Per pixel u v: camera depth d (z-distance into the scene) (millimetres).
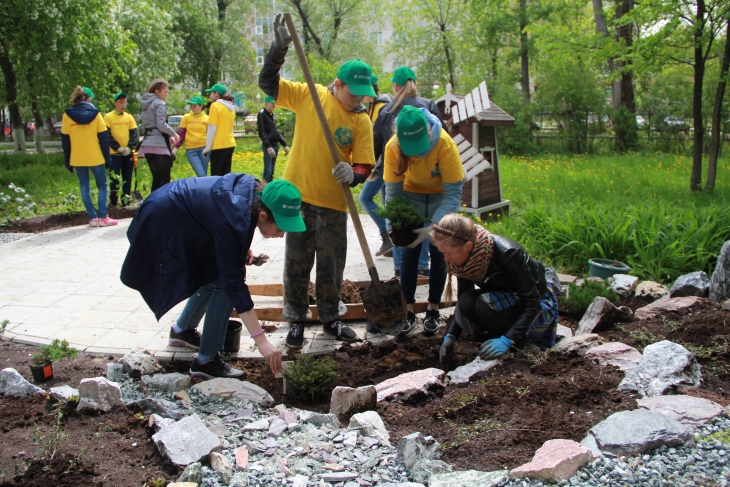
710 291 4637
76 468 2562
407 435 2734
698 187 10125
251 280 5352
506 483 2398
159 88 8562
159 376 3404
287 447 2773
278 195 3037
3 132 34031
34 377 3484
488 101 7867
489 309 3656
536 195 10141
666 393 3105
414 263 4328
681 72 20438
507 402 3129
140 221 3352
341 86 3750
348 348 4133
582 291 4805
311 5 30219
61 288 5293
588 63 12102
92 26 14555
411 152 3764
